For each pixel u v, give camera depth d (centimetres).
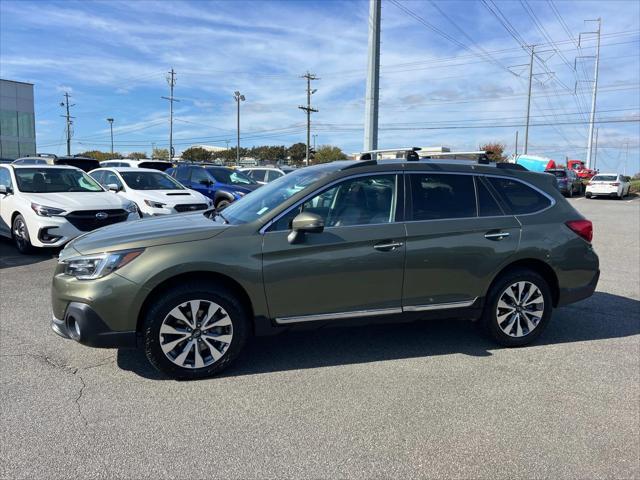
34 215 836
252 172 1791
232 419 335
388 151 523
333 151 7350
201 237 388
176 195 1123
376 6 1484
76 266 379
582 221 485
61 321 389
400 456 297
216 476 275
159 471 278
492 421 339
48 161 1689
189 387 380
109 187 1123
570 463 294
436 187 449
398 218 430
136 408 346
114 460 287
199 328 390
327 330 515
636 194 3641
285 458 292
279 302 400
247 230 397
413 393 377
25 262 825
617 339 503
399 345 475
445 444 311
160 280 373
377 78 1516
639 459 300
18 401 352
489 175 469
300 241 398
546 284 471
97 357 432
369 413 346
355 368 421
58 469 277
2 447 296
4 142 4547
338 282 410
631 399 374
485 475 281
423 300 436
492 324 462
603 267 870
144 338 379
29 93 4700
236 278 386
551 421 341
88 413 338
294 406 354
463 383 396
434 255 431
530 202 477
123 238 388
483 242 446
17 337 476
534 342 490
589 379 407
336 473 280
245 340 404
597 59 5184
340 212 420
